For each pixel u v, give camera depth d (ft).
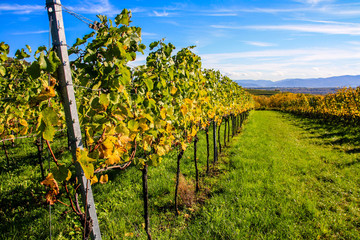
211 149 27.61
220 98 26.40
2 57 7.96
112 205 13.28
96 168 6.66
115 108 6.46
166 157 22.58
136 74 8.09
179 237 10.71
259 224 11.64
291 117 89.97
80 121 6.41
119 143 6.15
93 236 5.91
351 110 51.06
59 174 4.99
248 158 24.40
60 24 4.83
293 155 26.18
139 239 10.28
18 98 10.71
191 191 15.87
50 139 4.42
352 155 25.70
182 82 12.99
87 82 6.00
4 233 10.59
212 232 11.02
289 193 15.43
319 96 83.15
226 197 14.48
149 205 13.78
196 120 16.25
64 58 4.93
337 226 11.69
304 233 11.09
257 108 177.47
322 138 38.52
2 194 14.25
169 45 11.40
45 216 11.95
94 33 6.24
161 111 9.68
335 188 16.52
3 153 24.56
